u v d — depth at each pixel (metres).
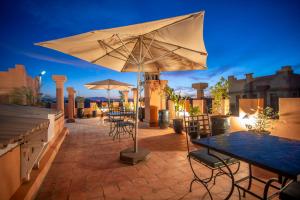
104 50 4.56
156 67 6.22
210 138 2.67
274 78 19.31
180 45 4.21
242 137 2.71
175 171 3.79
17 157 2.71
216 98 6.38
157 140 6.46
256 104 5.41
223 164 2.52
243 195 2.80
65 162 4.36
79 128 9.31
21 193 2.59
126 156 4.24
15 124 2.29
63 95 11.27
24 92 11.09
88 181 3.39
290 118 4.58
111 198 2.84
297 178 1.47
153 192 3.00
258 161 1.77
